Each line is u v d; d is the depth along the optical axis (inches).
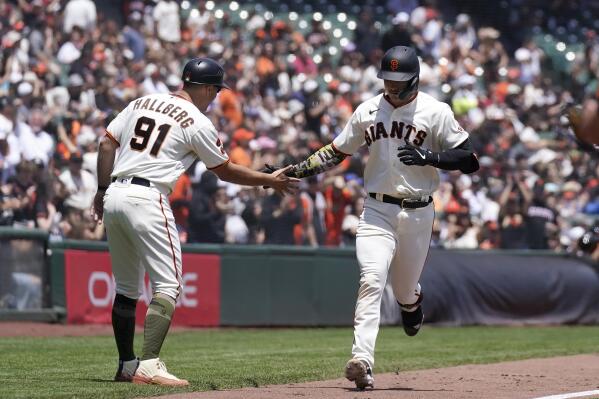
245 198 2012.8
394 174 884.6
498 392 852.6
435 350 1444.4
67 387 835.4
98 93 2137.1
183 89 895.1
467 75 2839.6
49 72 2187.5
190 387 843.4
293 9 3002.0
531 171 2468.0
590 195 2524.6
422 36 2942.9
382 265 878.4
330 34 2930.6
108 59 2260.1
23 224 1761.8
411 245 904.3
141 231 848.3
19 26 2226.9
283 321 1920.5
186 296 1834.4
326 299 1963.6
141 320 1752.0
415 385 909.2
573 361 1221.7
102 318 1764.3
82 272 1744.6
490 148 2559.1
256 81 2544.3
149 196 849.5
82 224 1804.9
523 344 1600.6
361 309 868.0
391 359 1261.1
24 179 1770.4
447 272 2084.2
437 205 2292.1
